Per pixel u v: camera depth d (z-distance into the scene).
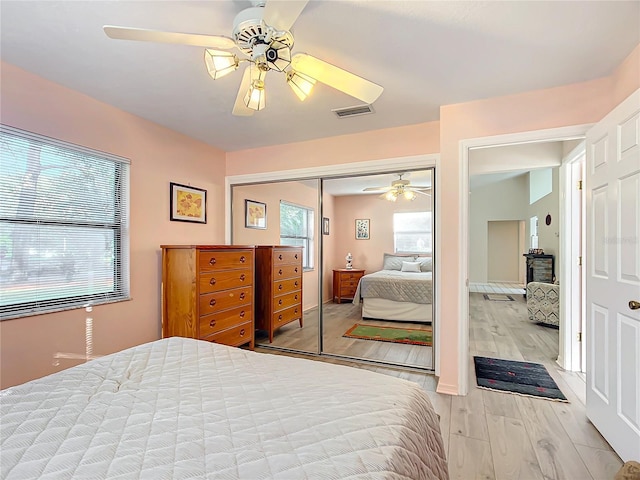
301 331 3.85
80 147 2.49
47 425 1.01
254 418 1.05
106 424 1.02
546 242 6.68
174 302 3.00
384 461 0.85
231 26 1.74
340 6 1.57
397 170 3.25
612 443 1.90
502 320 5.30
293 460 0.85
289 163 3.76
